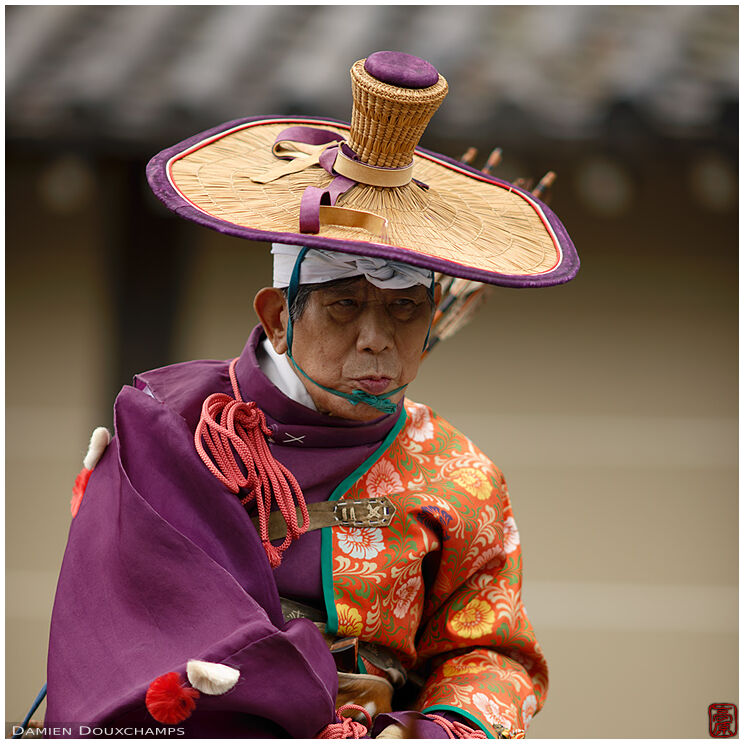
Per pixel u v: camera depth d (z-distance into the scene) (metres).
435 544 5.48
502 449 20.94
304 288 4.91
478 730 5.19
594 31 17.20
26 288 20.31
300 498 5.12
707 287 20.50
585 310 20.80
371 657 5.34
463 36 16.83
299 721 4.50
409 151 5.13
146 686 4.35
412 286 4.88
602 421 20.92
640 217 19.98
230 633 4.48
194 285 19.58
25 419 20.47
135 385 5.58
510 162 14.55
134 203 15.72
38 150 14.38
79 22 16.84
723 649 19.39
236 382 5.41
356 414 5.05
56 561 20.14
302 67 15.54
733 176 14.68
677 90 14.70
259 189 5.05
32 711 5.35
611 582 20.30
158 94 14.48
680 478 20.88
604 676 19.17
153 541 4.69
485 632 5.66
